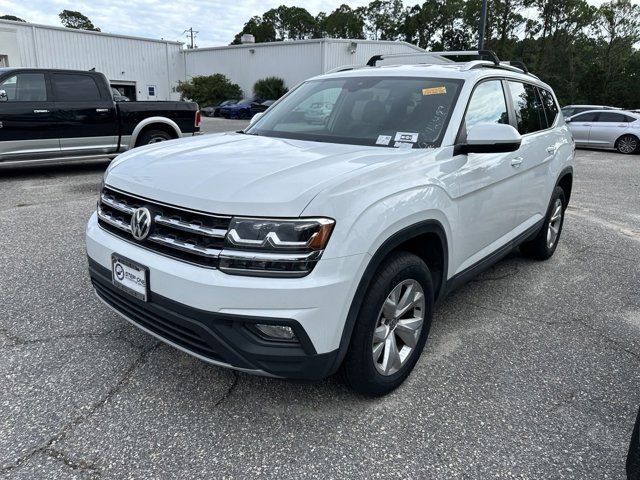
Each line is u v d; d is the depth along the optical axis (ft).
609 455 7.90
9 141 27.02
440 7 230.48
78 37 106.52
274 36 313.73
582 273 16.11
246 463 7.48
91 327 11.31
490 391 9.46
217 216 7.30
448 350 10.94
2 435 7.87
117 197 9.01
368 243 7.60
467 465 7.59
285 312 7.13
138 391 9.09
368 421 8.49
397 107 11.04
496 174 11.36
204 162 8.89
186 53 131.85
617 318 12.84
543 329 12.10
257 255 7.11
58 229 18.69
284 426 8.30
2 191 25.41
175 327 7.91
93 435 7.95
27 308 12.14
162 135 32.22
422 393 9.33
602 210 26.18
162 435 8.00
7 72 26.91
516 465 7.63
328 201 7.29
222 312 7.22
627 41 192.85
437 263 9.97
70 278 14.03
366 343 8.19
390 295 8.60
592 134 57.67
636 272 16.33
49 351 10.28
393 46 120.57
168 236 7.90
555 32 211.00
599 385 9.81
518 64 15.38
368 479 7.27
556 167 15.56
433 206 8.98
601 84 156.76
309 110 12.23
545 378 9.98
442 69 11.97
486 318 12.61
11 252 16.06
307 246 7.11
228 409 8.68
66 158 29.22
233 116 107.55
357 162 8.68
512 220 13.05
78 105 28.84
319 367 7.56
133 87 119.96
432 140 10.06
